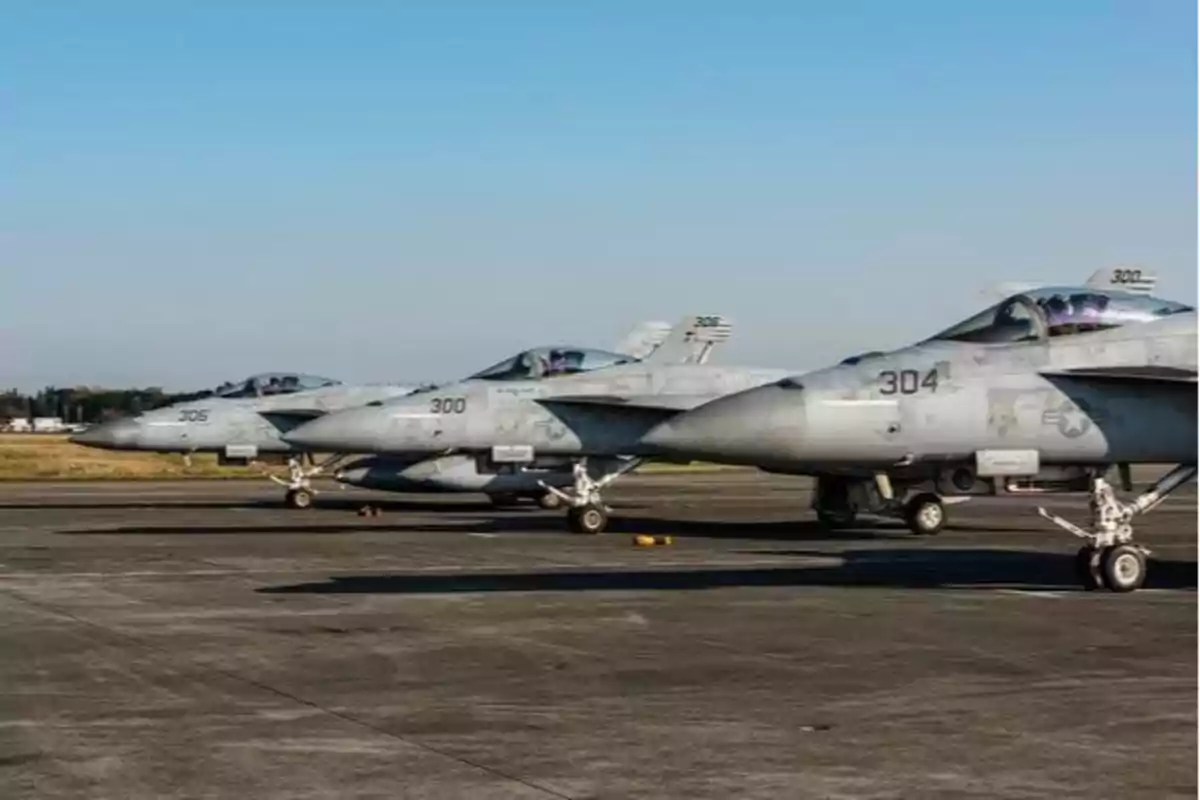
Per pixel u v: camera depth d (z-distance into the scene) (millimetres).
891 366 15867
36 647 12367
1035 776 7766
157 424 37125
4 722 9227
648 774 7836
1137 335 16219
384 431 28766
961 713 9445
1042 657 11672
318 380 39719
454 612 14633
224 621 14008
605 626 13555
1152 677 10766
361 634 13070
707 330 33812
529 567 19922
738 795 7398
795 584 17438
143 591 16797
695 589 16812
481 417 28938
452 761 8141
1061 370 15906
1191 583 17359
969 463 15945
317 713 9484
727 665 11312
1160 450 15977
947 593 16281
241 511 35188
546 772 7883
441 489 33062
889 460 15781
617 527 29281
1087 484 16703
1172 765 8008
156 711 9570
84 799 7375
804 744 8539
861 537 26516
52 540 25047
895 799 7316
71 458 78562
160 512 34438
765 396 15641
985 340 16219
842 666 11266
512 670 11117
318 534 26766
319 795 7434
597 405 28688
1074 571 19219
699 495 45438
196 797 7410
